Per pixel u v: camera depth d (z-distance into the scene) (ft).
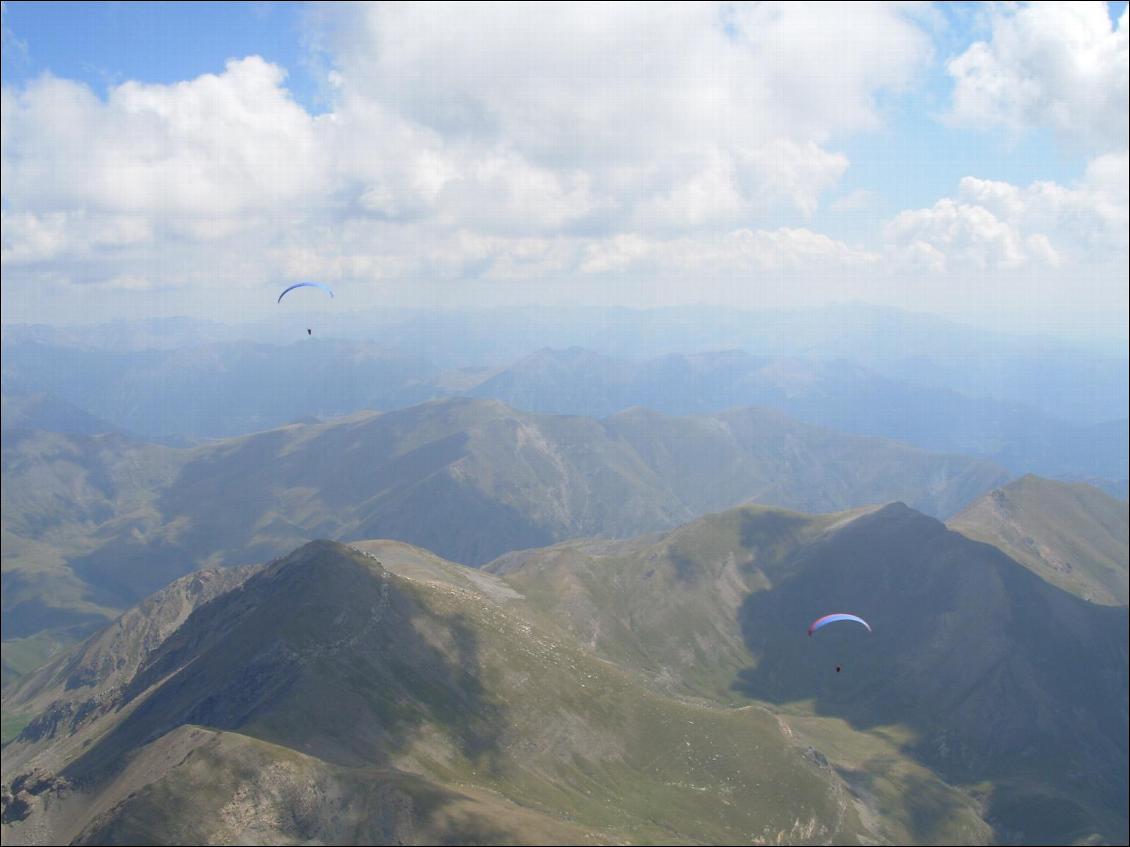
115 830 379.14
